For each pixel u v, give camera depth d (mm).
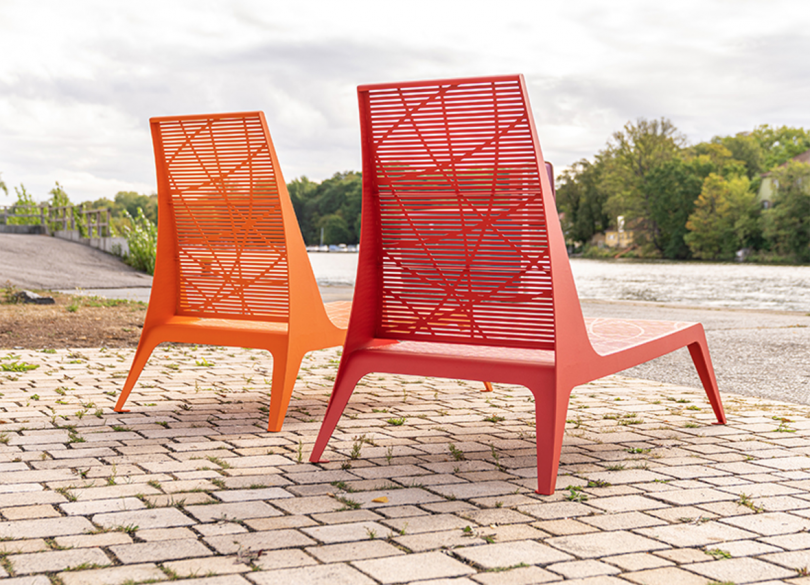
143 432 3465
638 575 1874
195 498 2479
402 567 1904
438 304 3008
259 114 3613
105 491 2539
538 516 2342
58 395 4312
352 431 3590
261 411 4016
